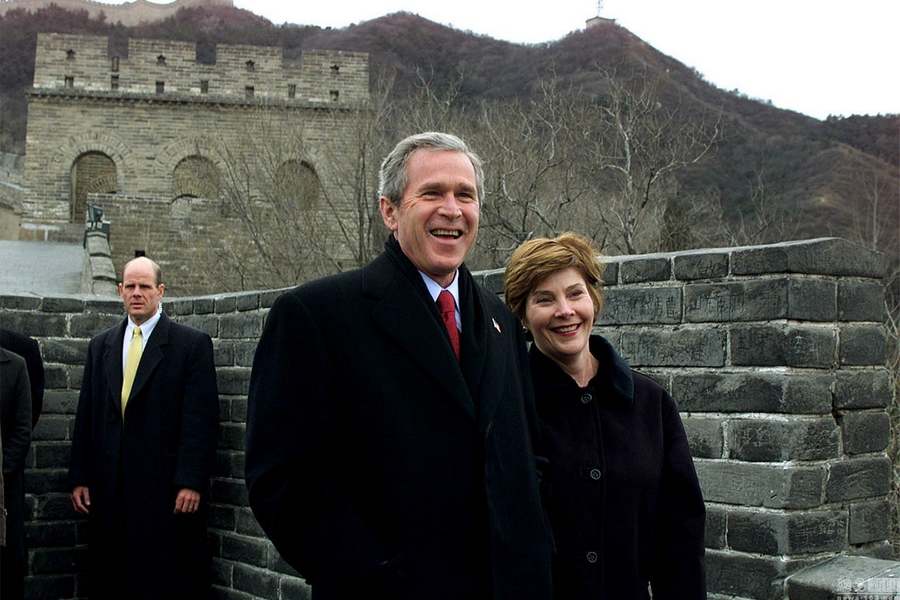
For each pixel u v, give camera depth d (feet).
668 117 58.70
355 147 68.33
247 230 71.92
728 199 75.05
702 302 12.25
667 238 51.83
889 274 33.96
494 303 9.81
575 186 54.39
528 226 52.95
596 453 9.27
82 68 123.95
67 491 22.72
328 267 63.41
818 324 11.60
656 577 9.54
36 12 250.57
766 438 11.44
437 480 8.43
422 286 9.08
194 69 123.03
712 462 11.97
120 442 19.65
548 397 9.58
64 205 123.34
